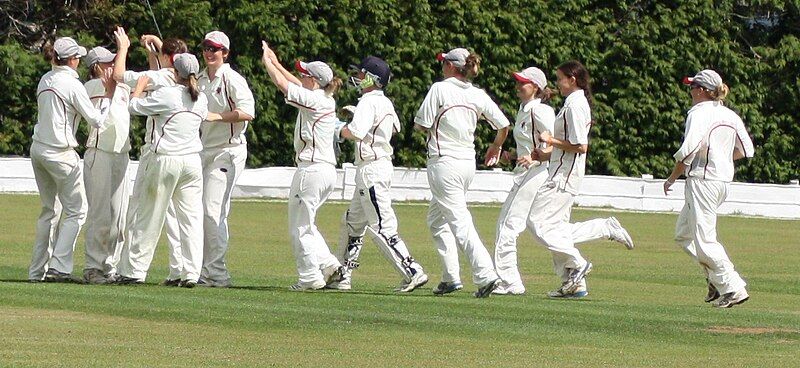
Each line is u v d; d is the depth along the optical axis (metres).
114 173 45.59
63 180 44.62
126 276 45.03
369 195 46.91
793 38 131.62
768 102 133.75
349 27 120.94
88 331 34.31
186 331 34.94
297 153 45.75
